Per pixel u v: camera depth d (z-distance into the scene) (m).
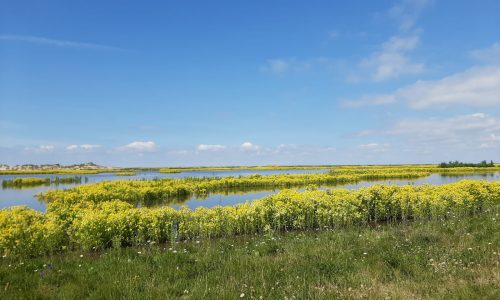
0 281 9.32
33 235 12.60
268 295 7.82
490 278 8.41
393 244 12.14
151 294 8.00
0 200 33.16
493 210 20.12
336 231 15.42
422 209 18.92
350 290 8.01
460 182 22.95
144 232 14.62
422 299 7.44
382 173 65.12
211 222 15.56
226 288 8.23
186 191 36.09
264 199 17.81
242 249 12.02
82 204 19.28
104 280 9.08
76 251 13.52
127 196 31.02
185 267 10.11
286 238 14.27
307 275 9.10
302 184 47.34
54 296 8.14
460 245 11.47
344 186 45.31
